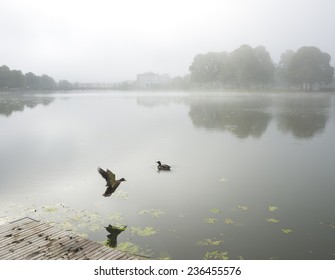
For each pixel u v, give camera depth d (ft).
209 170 60.59
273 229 36.88
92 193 48.70
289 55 428.15
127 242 33.81
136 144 86.07
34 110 188.34
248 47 365.61
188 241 34.06
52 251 30.12
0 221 39.01
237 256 31.07
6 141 90.48
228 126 119.65
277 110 180.75
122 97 354.54
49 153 75.51
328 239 34.50
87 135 100.58
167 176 57.16
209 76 433.07
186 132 106.52
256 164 64.90
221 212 41.52
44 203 44.70
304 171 59.82
